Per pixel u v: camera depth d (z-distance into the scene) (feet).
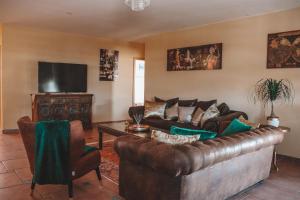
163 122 17.06
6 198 8.75
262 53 15.20
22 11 15.40
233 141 8.03
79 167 8.98
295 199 9.18
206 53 18.16
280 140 10.42
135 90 26.96
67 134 8.38
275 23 14.62
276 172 11.95
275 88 13.79
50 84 20.85
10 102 19.63
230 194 8.68
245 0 12.82
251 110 15.76
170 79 21.01
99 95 24.38
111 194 9.23
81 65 22.49
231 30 16.76
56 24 18.84
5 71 19.31
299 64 13.64
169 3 13.39
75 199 8.80
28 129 8.52
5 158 13.14
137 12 15.24
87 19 17.15
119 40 25.36
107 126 14.97
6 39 19.19
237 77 16.47
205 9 14.43
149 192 7.50
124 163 8.23
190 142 7.46
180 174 6.53
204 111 16.22
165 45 21.47
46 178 8.61
